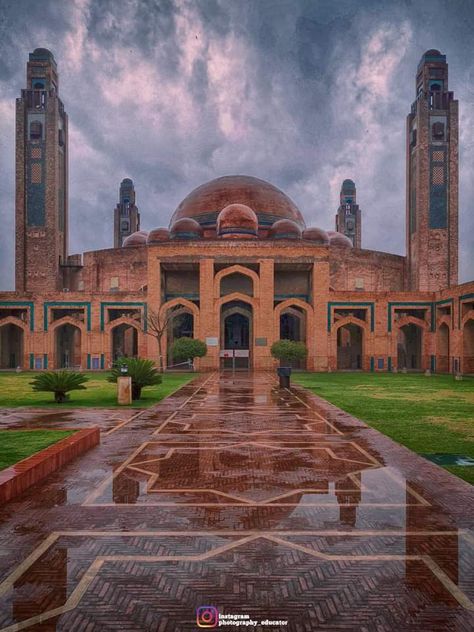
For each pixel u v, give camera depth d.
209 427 9.52
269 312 29.44
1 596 3.24
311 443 8.01
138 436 8.62
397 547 3.99
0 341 31.27
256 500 5.18
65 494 5.37
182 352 26.77
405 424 9.82
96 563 3.70
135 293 30.23
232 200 39.47
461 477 6.03
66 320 30.34
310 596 3.22
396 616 2.99
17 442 7.88
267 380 21.66
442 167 35.19
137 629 2.86
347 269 36.47
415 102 36.84
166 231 37.09
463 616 2.99
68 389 13.42
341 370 30.69
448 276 34.78
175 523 4.52
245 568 3.62
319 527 4.42
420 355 31.59
